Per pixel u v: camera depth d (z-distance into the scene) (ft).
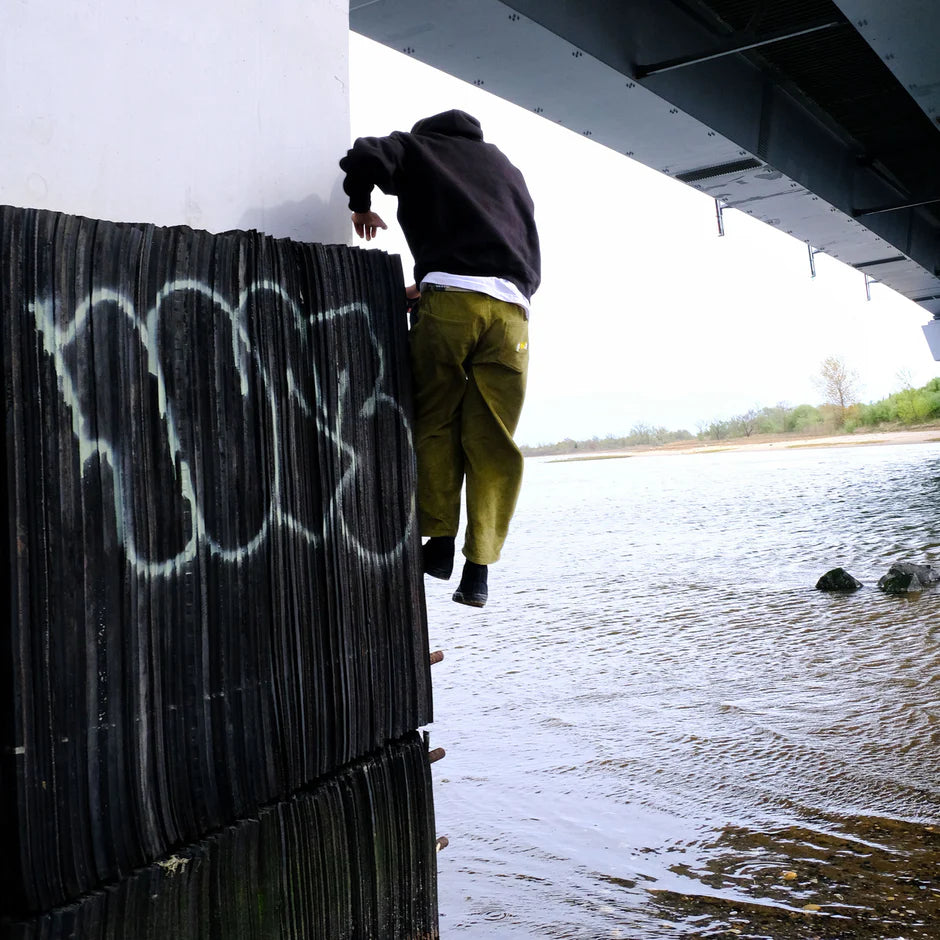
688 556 44.24
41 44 7.00
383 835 8.71
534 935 11.69
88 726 6.22
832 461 101.14
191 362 7.16
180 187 8.08
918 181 53.78
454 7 23.63
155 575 6.75
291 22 9.25
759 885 12.78
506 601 36.55
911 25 25.77
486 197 9.16
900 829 14.23
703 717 20.17
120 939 6.30
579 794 16.40
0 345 5.87
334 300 8.52
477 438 9.30
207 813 7.04
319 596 8.20
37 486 6.00
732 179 41.16
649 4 29.78
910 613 28.25
